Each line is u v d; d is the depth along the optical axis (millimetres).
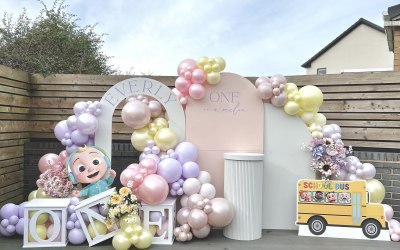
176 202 4426
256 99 4688
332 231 4266
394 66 6676
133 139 4523
